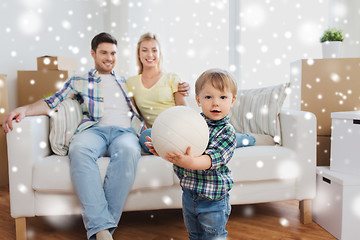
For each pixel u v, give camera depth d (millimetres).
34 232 1390
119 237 1319
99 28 2992
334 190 1311
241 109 1774
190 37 2656
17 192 1274
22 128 1262
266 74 2459
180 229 1401
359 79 1759
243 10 2514
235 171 1334
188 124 807
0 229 1420
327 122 1817
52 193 1295
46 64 2207
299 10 2311
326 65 1796
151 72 1643
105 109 1566
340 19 2133
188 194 973
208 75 920
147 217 1550
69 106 1528
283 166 1368
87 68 2881
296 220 1491
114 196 1213
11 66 2207
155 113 1604
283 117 1572
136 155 1271
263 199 1397
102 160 1312
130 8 2879
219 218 948
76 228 1437
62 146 1440
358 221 1263
